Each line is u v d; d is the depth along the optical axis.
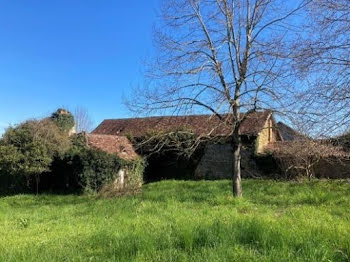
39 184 33.50
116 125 49.00
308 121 11.14
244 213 14.23
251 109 19.52
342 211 13.80
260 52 19.45
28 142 31.11
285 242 7.39
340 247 7.23
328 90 10.25
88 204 20.91
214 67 20.22
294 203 17.17
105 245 8.77
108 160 31.83
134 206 17.72
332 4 10.35
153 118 46.62
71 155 31.72
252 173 36.28
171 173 39.62
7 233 12.57
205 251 7.19
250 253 6.92
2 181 33.06
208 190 24.70
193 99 20.41
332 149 12.20
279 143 38.09
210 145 38.53
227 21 20.11
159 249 7.84
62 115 44.50
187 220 11.38
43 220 15.84
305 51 10.79
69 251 8.30
